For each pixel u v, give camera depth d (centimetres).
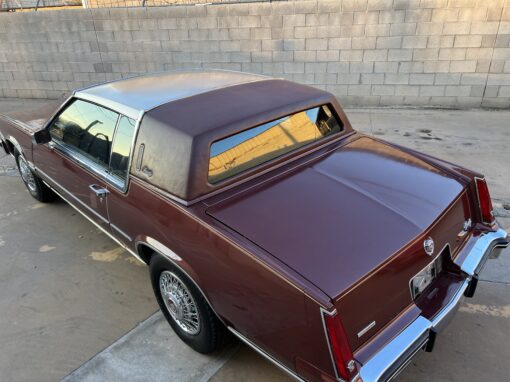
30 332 318
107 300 349
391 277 212
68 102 366
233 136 271
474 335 296
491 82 752
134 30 866
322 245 216
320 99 328
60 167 382
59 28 909
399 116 767
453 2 702
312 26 773
